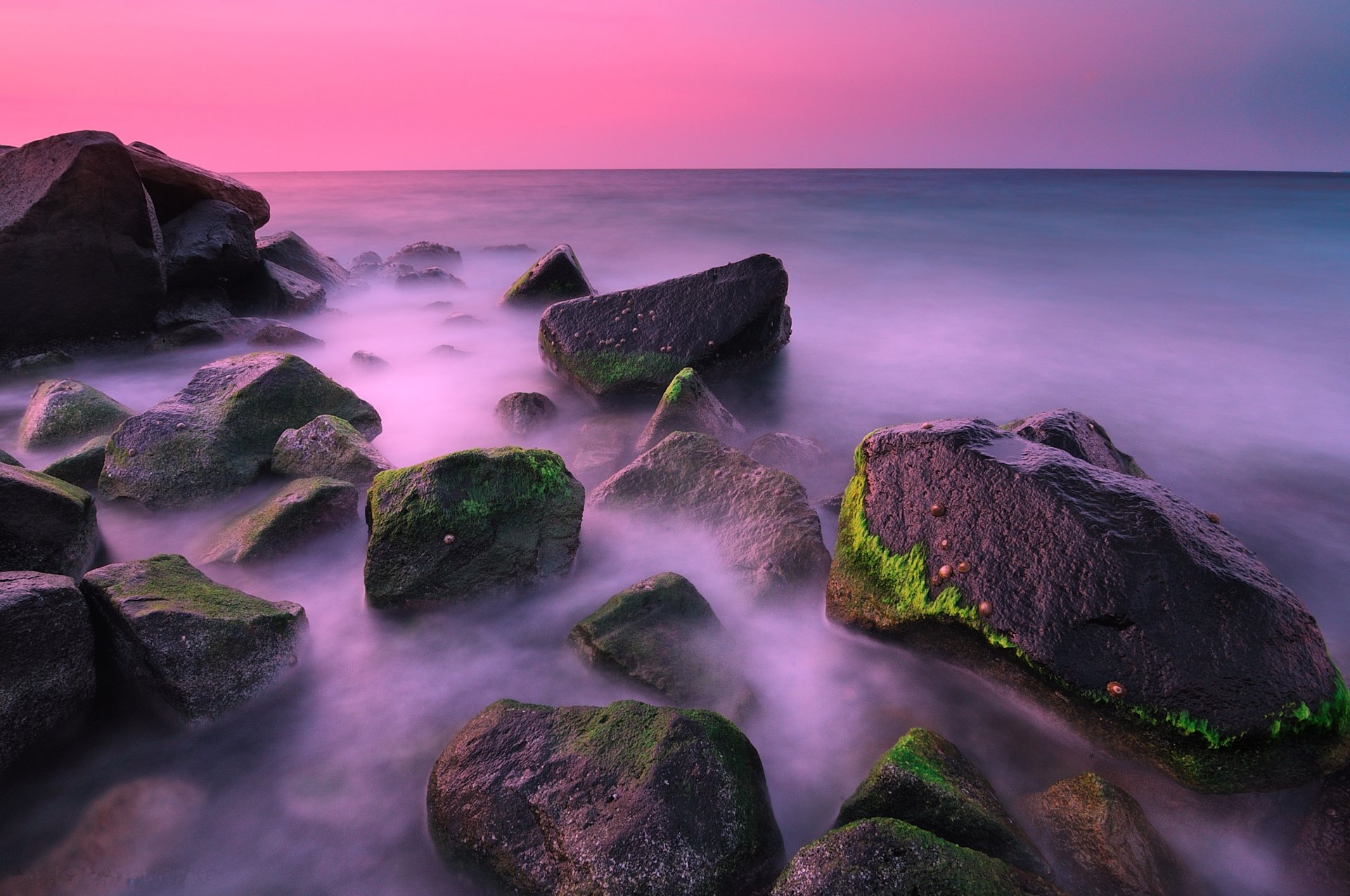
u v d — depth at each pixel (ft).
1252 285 60.75
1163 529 12.40
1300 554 22.00
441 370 34.55
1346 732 11.05
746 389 32.17
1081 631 12.30
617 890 9.87
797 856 10.00
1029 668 12.69
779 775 13.47
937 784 10.95
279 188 173.88
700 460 19.92
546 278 42.39
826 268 66.54
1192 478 27.04
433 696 15.17
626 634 14.75
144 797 12.98
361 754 13.99
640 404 29.81
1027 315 50.29
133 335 34.32
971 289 58.49
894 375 37.11
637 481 19.98
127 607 13.57
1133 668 11.81
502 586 16.87
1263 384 36.65
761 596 16.84
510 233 87.66
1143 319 49.42
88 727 13.71
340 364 35.32
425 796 13.10
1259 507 24.90
